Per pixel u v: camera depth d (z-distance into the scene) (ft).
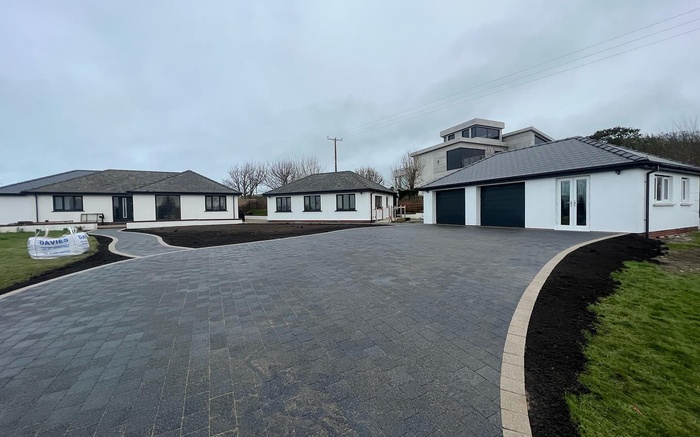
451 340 10.33
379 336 10.79
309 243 36.06
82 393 7.95
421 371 8.50
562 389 7.67
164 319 13.24
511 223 48.49
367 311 13.25
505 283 16.60
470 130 119.96
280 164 163.43
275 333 11.37
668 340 10.53
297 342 10.55
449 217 59.31
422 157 128.98
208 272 22.22
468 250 26.99
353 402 7.20
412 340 10.41
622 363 9.05
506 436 6.04
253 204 135.23
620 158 36.78
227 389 7.92
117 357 9.93
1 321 13.53
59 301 16.33
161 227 76.54
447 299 14.38
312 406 7.09
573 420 6.57
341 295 15.60
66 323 13.12
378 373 8.43
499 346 9.87
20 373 9.09
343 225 71.26
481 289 15.70
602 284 16.28
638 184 34.53
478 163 61.62
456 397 7.32
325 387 7.86
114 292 17.80
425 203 63.87
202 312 13.96
